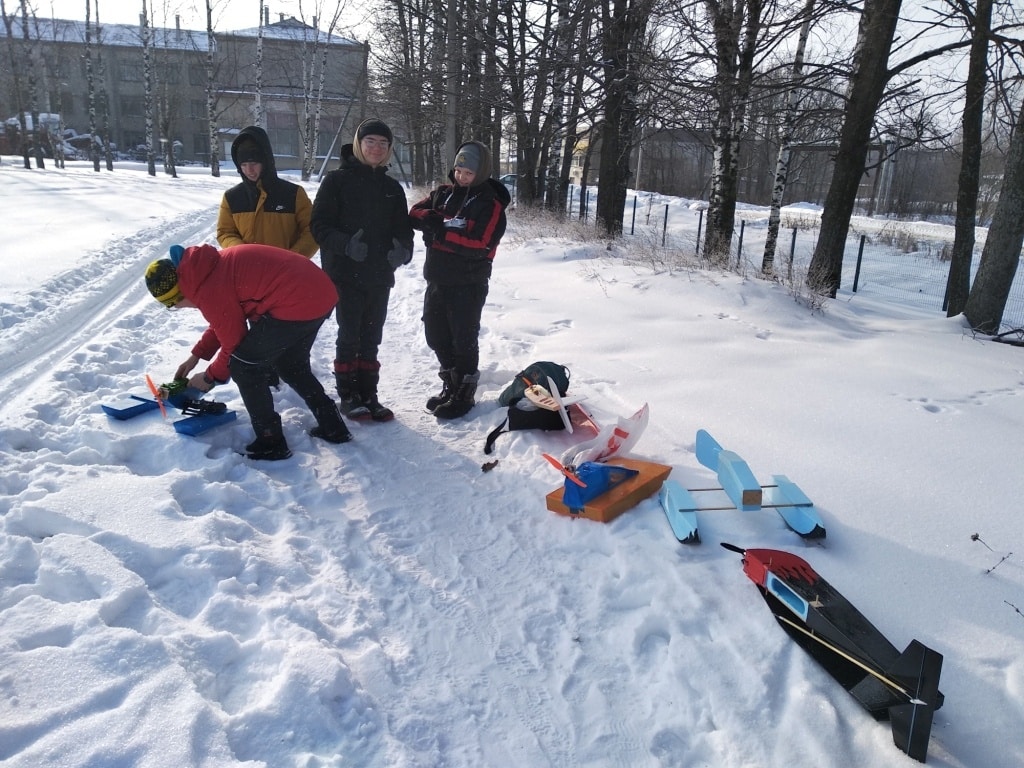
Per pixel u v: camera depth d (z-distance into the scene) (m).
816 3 11.09
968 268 10.76
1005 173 9.26
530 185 19.86
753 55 11.47
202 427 4.41
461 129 21.22
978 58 10.10
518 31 16.98
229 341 4.00
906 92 10.98
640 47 12.72
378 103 27.45
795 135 15.18
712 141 14.02
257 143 4.72
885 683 2.37
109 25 59.56
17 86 33.88
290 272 4.00
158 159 56.91
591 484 3.72
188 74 55.28
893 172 40.75
